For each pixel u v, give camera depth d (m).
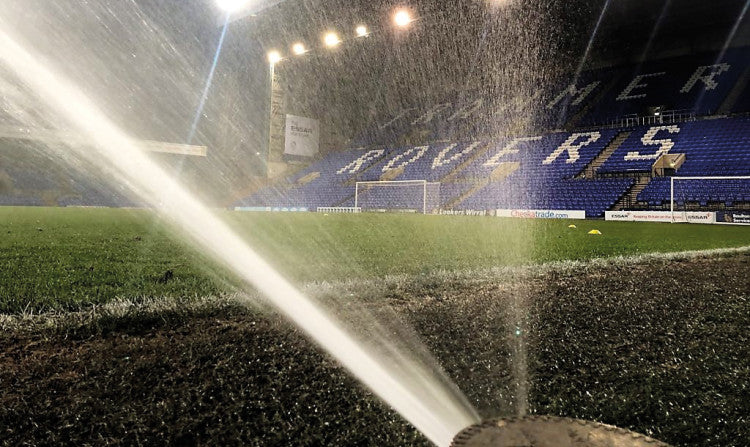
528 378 1.61
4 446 1.13
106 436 1.18
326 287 3.12
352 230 8.49
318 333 2.07
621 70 23.97
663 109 20.03
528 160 21.02
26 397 1.38
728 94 19.45
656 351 1.89
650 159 17.89
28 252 4.38
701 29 20.97
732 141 17.20
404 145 26.41
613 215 15.80
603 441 0.97
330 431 1.21
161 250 4.74
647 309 2.62
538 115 23.53
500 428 1.03
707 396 1.46
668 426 1.26
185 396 1.39
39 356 1.71
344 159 26.92
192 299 2.57
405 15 20.53
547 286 3.28
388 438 1.18
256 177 26.19
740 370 1.68
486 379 1.60
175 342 1.89
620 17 19.52
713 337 2.10
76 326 2.04
